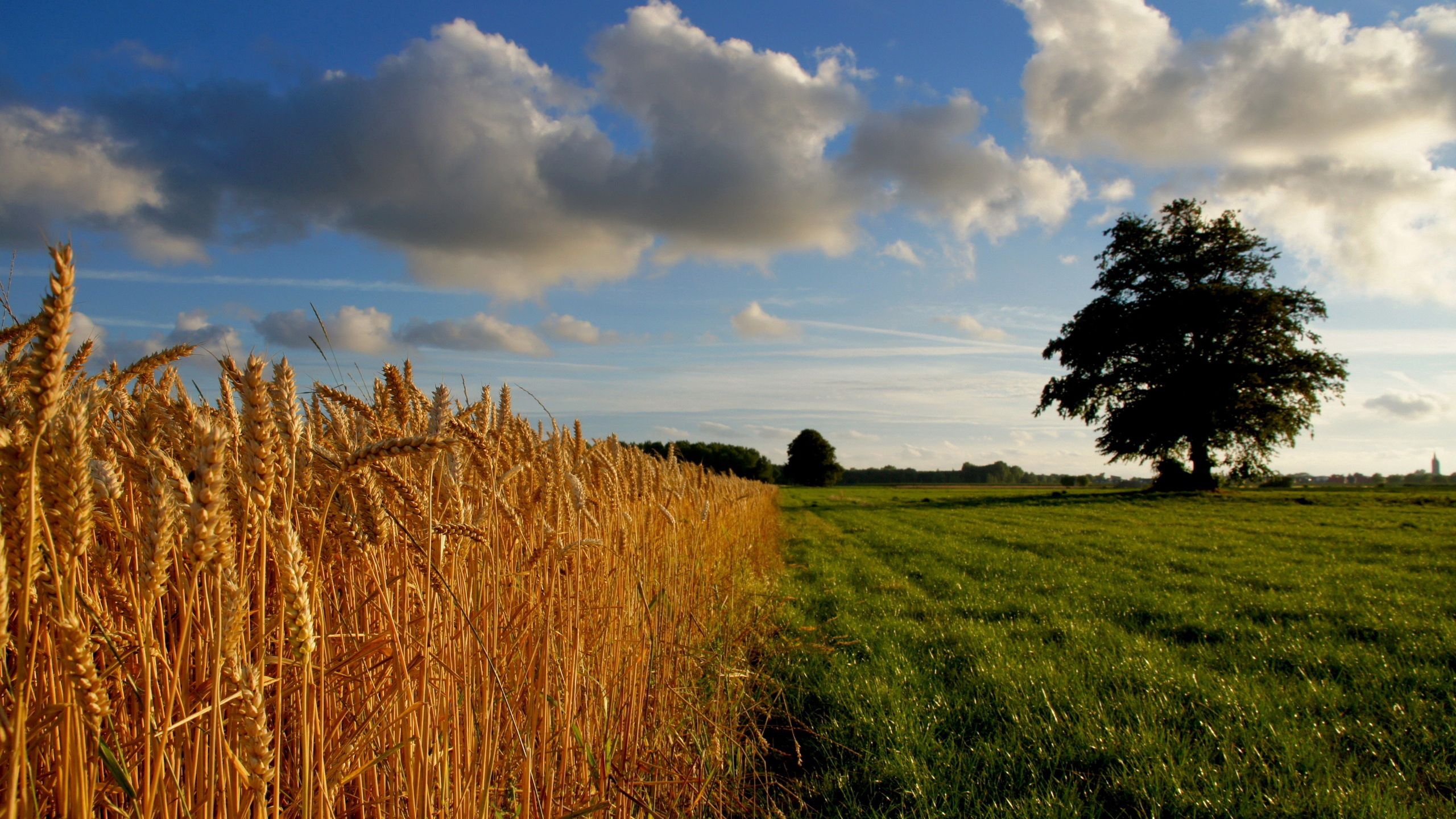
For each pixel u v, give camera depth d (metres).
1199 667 5.80
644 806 2.96
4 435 1.12
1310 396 38.25
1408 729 4.40
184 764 1.54
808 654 6.23
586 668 3.24
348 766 2.01
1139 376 42.56
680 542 5.85
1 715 1.11
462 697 2.44
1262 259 43.06
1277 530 20.27
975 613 8.68
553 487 3.32
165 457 1.45
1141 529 21.16
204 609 1.69
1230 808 3.49
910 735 4.37
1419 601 8.71
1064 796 3.65
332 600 2.30
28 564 1.05
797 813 3.64
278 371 1.56
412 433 2.52
